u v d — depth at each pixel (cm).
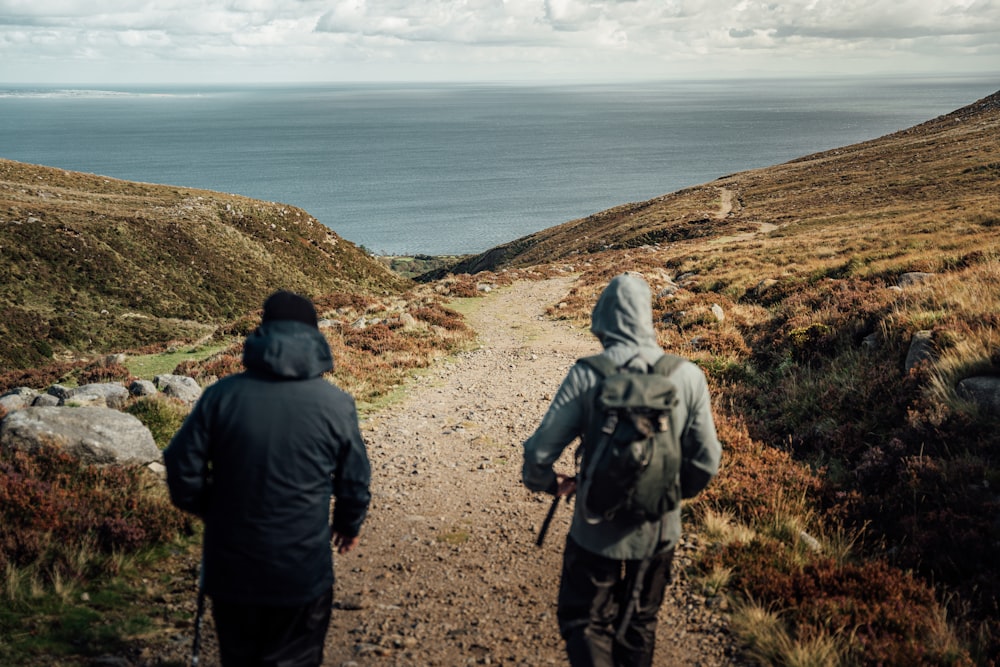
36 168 8788
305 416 289
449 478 816
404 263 19625
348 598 522
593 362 311
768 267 2748
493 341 1912
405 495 760
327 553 301
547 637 463
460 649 447
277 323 299
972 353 790
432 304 2486
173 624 465
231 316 6331
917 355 876
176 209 7606
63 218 6266
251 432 283
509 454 910
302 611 294
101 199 7875
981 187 5394
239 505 283
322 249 8569
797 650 413
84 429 701
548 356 1659
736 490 680
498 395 1268
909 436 717
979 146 7494
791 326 1308
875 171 7756
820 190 7344
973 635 446
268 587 283
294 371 291
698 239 5544
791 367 1124
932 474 632
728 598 500
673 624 475
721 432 856
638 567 308
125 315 5588
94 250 6028
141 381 1123
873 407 837
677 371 306
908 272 1644
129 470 690
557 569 575
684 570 551
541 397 1248
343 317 2350
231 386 293
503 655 440
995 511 562
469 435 999
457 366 1548
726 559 546
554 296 2908
